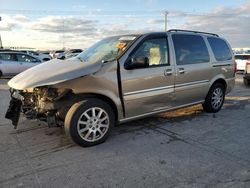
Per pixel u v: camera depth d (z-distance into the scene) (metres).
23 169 3.65
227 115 6.33
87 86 4.28
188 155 4.08
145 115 5.07
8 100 8.27
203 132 5.13
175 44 5.40
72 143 4.56
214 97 6.43
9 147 4.41
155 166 3.73
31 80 4.20
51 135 4.94
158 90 5.09
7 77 15.25
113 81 4.50
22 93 4.50
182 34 5.64
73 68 4.32
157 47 5.10
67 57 5.48
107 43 5.28
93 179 3.39
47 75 4.23
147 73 4.87
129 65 4.64
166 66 5.17
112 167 3.71
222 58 6.46
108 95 4.47
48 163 3.83
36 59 15.93
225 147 4.40
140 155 4.09
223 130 5.25
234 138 4.82
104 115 4.50
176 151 4.23
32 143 4.58
